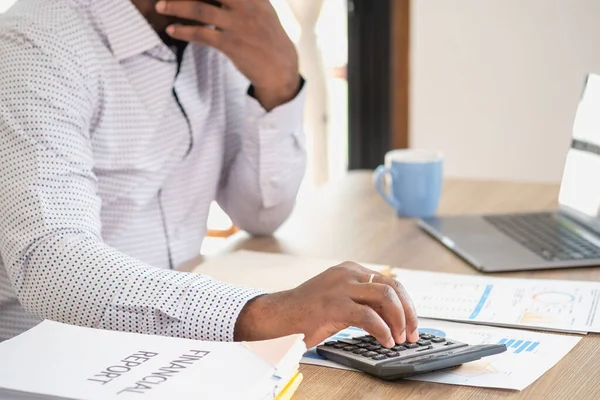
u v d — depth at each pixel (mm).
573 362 872
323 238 1404
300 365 874
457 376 838
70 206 1003
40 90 1069
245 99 1415
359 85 2910
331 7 2846
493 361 875
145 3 1263
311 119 2842
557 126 2555
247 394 668
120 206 1287
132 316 903
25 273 959
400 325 870
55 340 791
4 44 1106
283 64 1367
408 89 2758
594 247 1283
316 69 2814
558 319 992
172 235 1371
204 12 1270
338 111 2996
